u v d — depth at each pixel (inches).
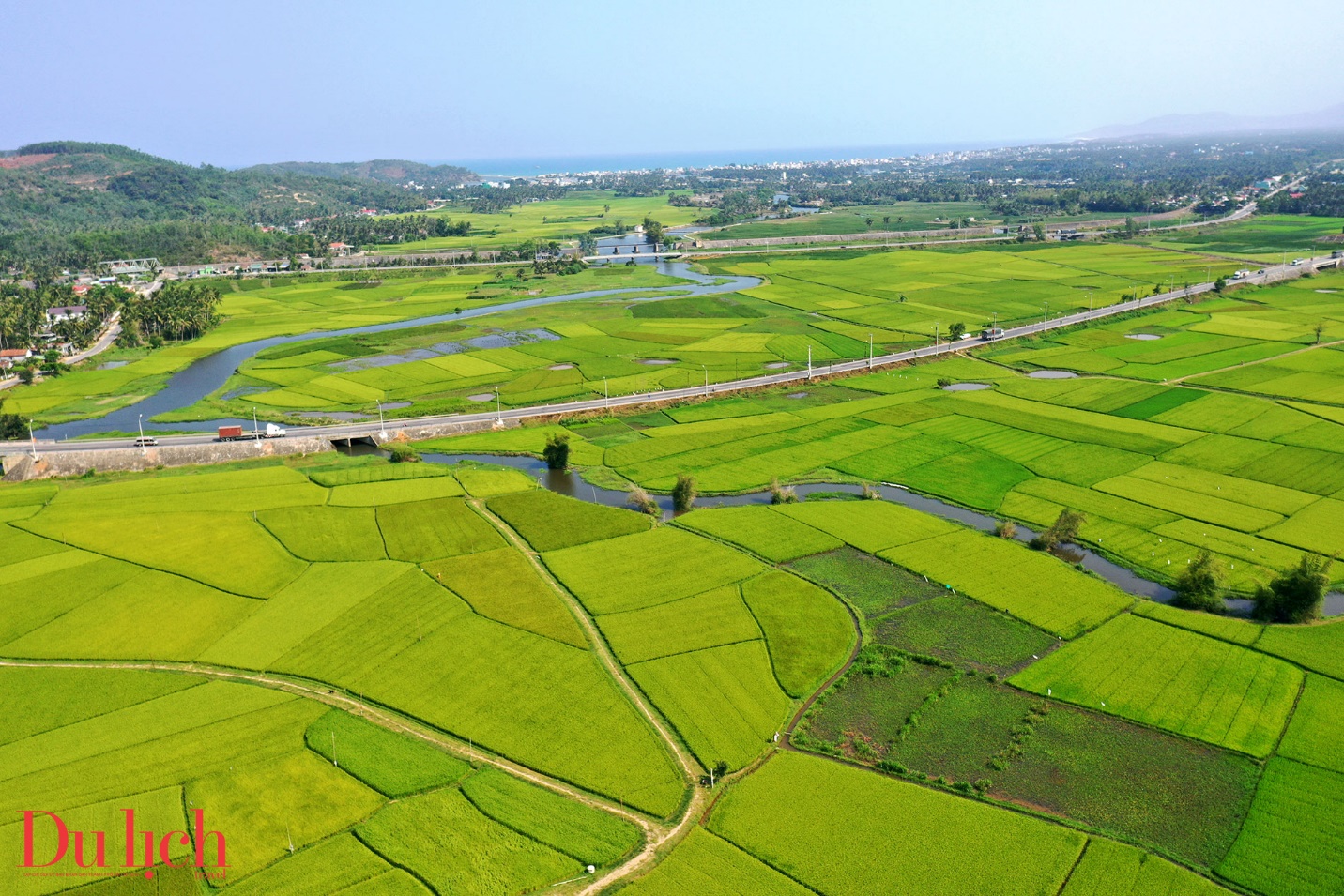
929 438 7194.9
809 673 4010.8
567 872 2901.1
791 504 5880.9
